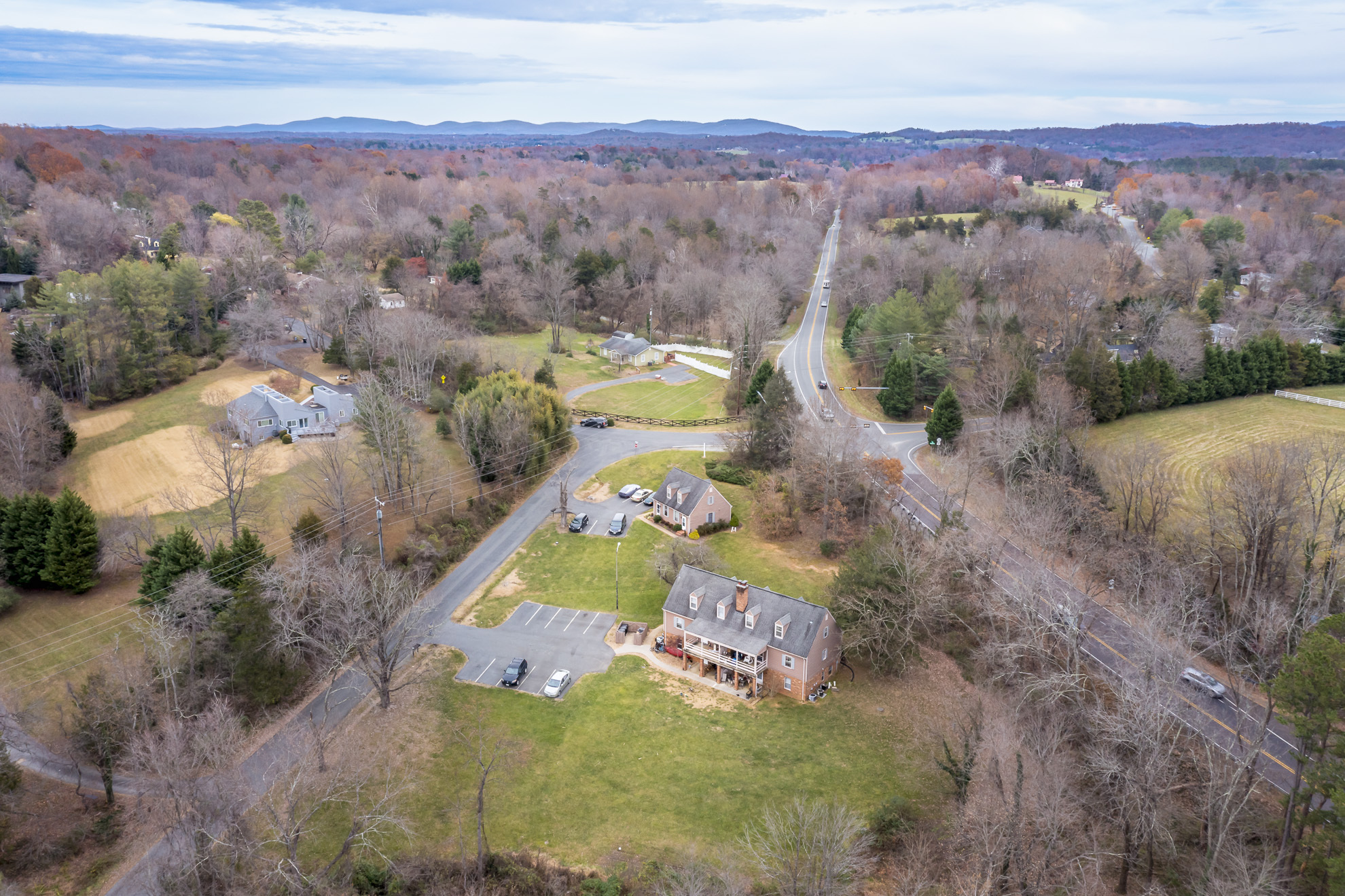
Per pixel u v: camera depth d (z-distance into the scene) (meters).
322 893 45.53
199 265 148.75
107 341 115.12
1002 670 62.12
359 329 127.19
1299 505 72.69
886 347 127.81
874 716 63.34
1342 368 121.44
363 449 93.75
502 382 107.50
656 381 142.25
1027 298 148.75
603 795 55.84
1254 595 66.06
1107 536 75.38
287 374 123.31
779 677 66.44
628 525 91.88
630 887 48.59
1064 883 45.50
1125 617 67.31
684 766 58.41
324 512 83.38
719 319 162.88
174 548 66.56
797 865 47.22
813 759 58.88
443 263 190.00
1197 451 98.62
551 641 72.56
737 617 68.62
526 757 59.25
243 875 46.53
